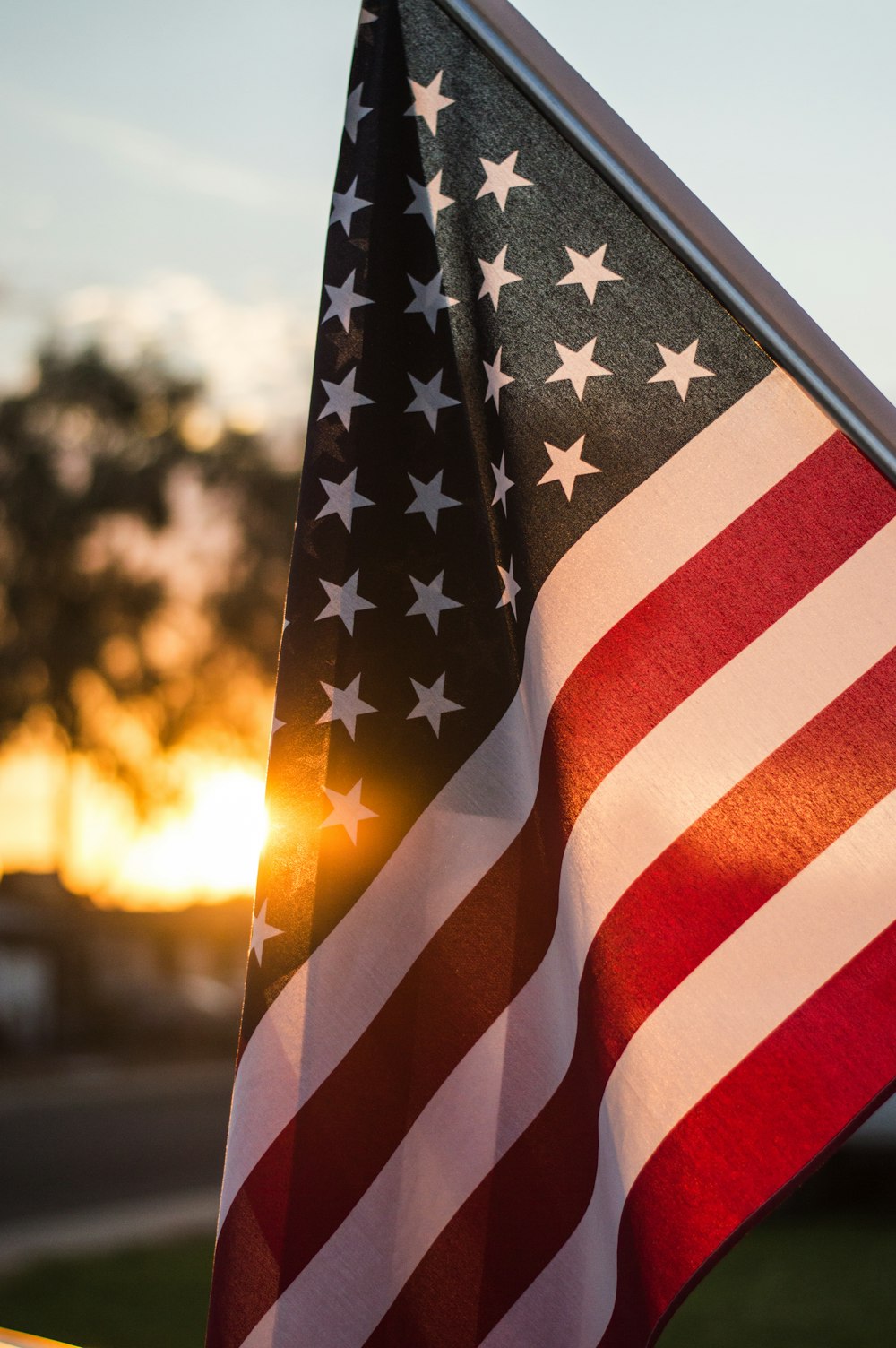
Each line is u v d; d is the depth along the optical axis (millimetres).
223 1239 1854
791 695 1873
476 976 1899
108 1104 17094
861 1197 9336
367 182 1974
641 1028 1858
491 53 1926
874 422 1826
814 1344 6676
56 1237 9711
